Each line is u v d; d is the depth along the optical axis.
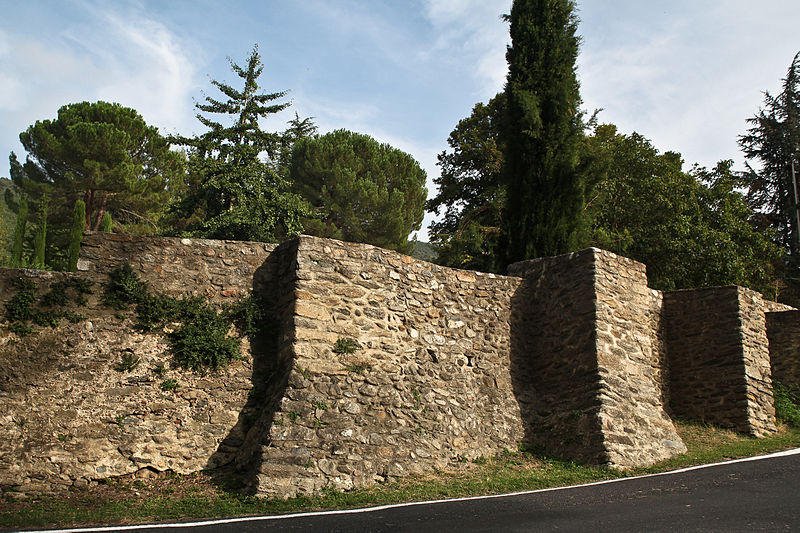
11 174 27.16
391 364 9.91
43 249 22.72
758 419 12.09
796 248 30.58
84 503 7.67
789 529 5.45
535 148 15.18
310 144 25.50
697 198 23.20
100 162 25.00
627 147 22.94
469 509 6.92
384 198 25.02
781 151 32.28
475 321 11.34
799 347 14.46
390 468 8.82
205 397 9.19
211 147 20.05
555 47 15.67
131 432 8.66
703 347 12.95
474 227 20.41
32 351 8.68
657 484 8.01
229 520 6.67
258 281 10.15
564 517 6.32
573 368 10.94
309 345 9.20
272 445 8.17
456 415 10.20
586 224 14.95
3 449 8.09
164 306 9.41
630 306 11.49
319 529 6.09
